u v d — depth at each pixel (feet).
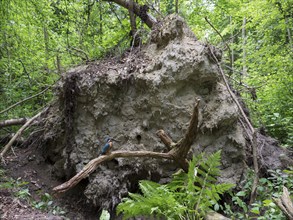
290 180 11.18
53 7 22.65
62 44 21.86
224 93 12.04
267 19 23.52
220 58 12.40
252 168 12.86
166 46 12.84
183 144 9.97
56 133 13.79
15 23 19.76
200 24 26.05
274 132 18.49
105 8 20.61
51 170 14.06
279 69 21.89
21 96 19.08
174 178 10.75
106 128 12.59
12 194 11.93
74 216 11.83
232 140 11.85
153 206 8.86
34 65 20.59
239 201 9.84
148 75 12.14
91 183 11.67
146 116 12.29
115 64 13.66
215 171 9.60
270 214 8.90
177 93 12.04
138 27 18.81
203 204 9.10
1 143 16.34
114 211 11.29
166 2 23.41
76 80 12.59
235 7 27.17
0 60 19.25
